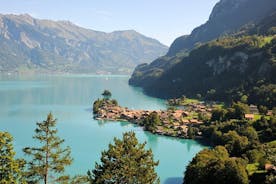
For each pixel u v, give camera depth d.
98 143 147.50
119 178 45.47
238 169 76.06
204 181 79.12
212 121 180.12
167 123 189.00
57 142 47.03
